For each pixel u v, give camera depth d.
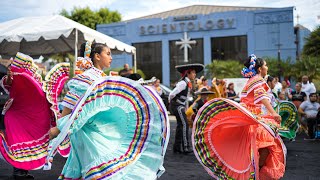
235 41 24.92
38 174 4.63
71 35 8.76
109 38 8.88
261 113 3.68
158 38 26.59
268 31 23.94
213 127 3.64
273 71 21.14
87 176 2.66
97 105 2.73
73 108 2.65
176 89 6.07
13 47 9.32
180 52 26.28
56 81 4.43
